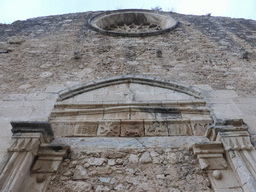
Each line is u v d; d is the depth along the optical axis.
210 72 5.61
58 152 3.08
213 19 10.64
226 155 3.08
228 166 2.96
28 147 2.95
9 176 2.58
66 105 4.21
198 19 10.55
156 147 3.31
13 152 2.90
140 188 2.71
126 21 11.01
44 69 5.70
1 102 4.30
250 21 10.55
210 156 3.05
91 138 3.52
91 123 3.78
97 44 7.33
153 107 4.08
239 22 10.30
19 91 4.70
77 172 2.91
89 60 6.21
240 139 3.15
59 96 4.53
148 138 3.52
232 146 3.06
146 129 3.69
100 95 4.71
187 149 3.28
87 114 4.04
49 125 3.26
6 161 2.77
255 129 3.62
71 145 3.34
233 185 2.69
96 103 4.24
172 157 3.14
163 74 5.48
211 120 3.86
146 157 3.13
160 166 3.01
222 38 8.09
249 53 6.79
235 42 7.71
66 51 6.76
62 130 3.66
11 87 4.86
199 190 2.68
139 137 3.55
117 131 3.65
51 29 8.79
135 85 5.12
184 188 2.70
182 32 8.63
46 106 4.19
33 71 5.59
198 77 5.35
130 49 6.97
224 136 3.21
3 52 6.58
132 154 3.19
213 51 6.89
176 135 3.60
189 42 7.61
